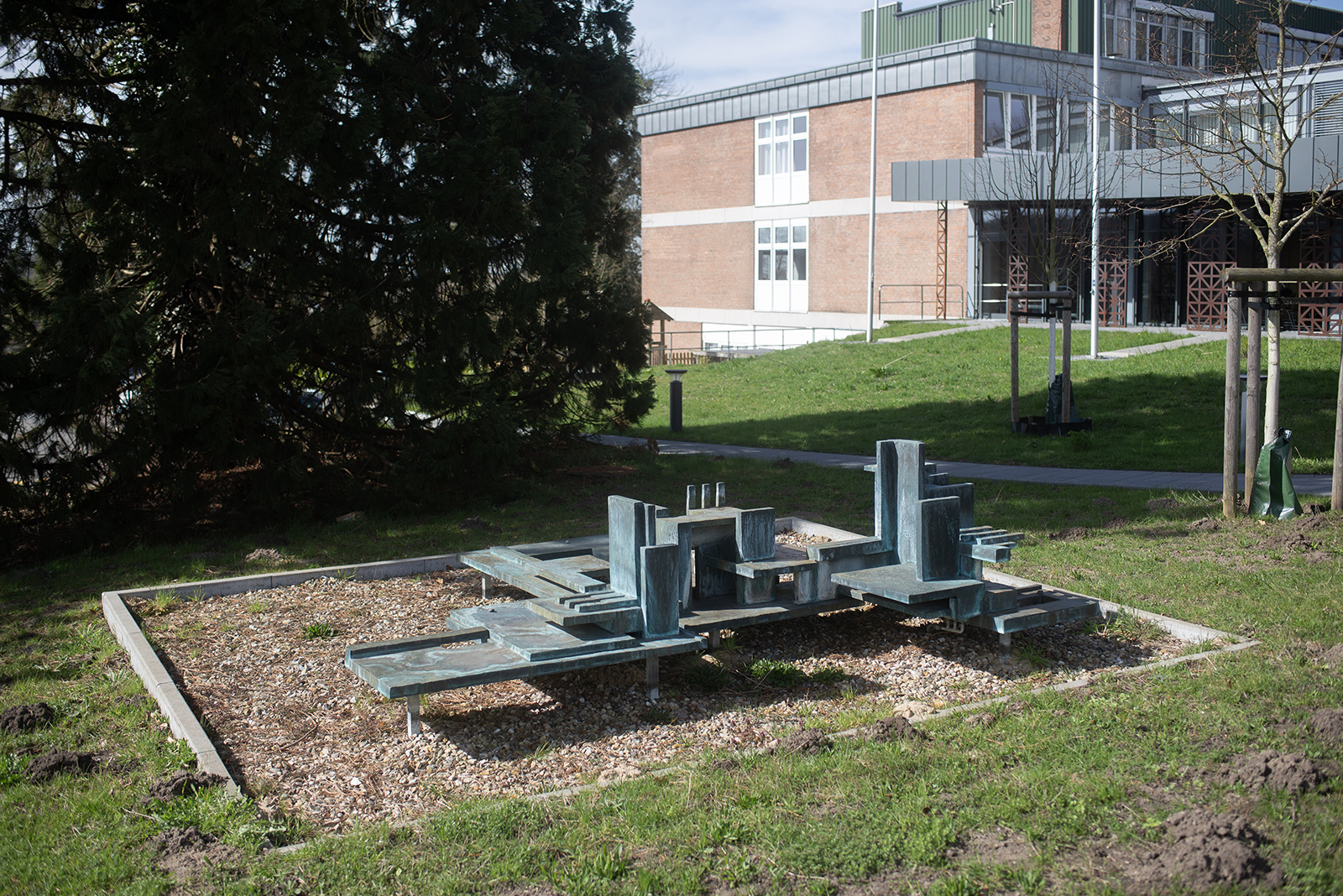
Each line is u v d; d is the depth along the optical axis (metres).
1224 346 23.47
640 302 15.09
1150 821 3.92
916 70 33.19
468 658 5.56
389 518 11.66
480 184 11.79
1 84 11.63
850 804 4.24
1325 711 4.80
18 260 11.72
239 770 4.96
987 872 3.68
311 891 3.72
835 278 36.75
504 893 3.66
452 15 12.23
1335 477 9.94
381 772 4.97
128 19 11.55
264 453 11.27
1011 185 28.14
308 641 6.98
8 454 10.15
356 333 11.81
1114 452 14.95
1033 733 4.91
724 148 40.53
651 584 5.84
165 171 11.12
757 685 6.13
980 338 27.88
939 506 6.25
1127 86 31.89
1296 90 26.22
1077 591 7.53
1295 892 3.41
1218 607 6.98
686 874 3.72
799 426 19.61
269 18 10.52
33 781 4.75
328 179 11.20
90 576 9.12
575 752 5.18
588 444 16.64
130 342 10.15
